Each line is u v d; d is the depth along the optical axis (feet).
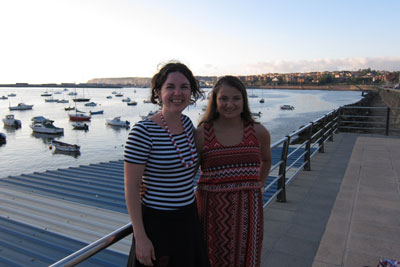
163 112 5.70
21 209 27.58
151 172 5.41
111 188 34.19
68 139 139.03
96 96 604.90
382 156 26.04
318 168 23.13
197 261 5.96
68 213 26.37
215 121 7.29
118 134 151.64
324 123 27.94
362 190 17.99
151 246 5.25
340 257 11.03
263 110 258.16
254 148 7.10
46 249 20.29
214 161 6.90
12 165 96.78
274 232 13.14
